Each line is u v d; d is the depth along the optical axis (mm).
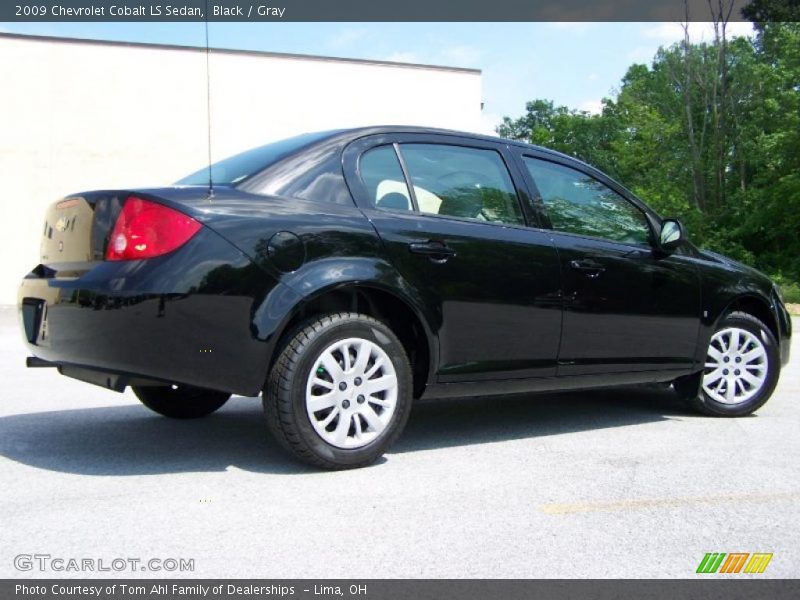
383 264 3672
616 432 4602
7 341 10445
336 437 3559
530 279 4160
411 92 22531
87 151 19328
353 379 3602
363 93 22016
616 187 4875
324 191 3717
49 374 7012
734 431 4648
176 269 3242
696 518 3023
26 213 18922
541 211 4418
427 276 3807
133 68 19609
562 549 2678
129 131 19656
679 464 3830
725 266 5180
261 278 3381
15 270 18906
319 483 3410
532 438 4422
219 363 3320
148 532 2779
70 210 3629
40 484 3363
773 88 34031
